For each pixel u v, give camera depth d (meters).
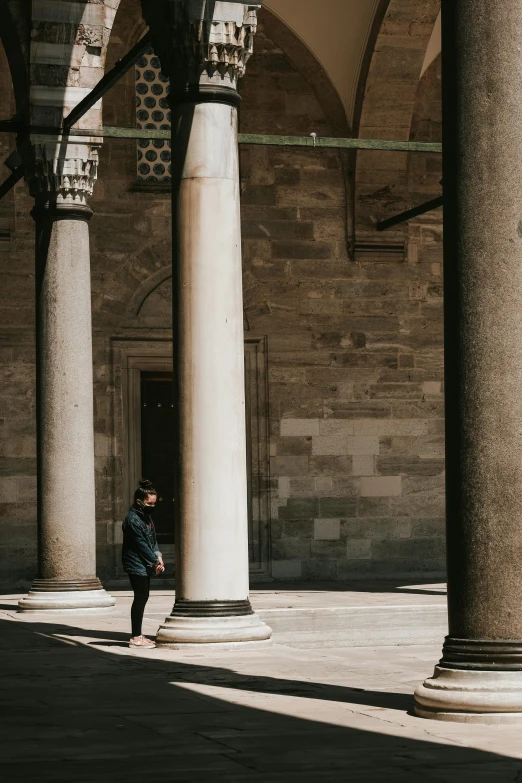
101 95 18.08
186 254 13.99
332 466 28.27
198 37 13.90
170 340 27.61
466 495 9.01
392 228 28.66
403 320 28.88
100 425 27.03
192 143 14.06
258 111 28.30
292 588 25.50
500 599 8.88
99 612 19.20
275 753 7.80
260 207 28.28
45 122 19.38
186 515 13.82
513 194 9.05
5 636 16.06
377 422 28.56
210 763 7.50
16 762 7.62
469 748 7.84
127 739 8.38
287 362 28.19
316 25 27.42
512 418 8.94
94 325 27.14
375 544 28.36
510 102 9.08
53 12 19.38
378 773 7.13
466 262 9.10
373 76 27.44
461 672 8.91
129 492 27.20
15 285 26.59
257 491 27.78
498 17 9.10
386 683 11.29
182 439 13.88
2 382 26.38
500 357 8.97
